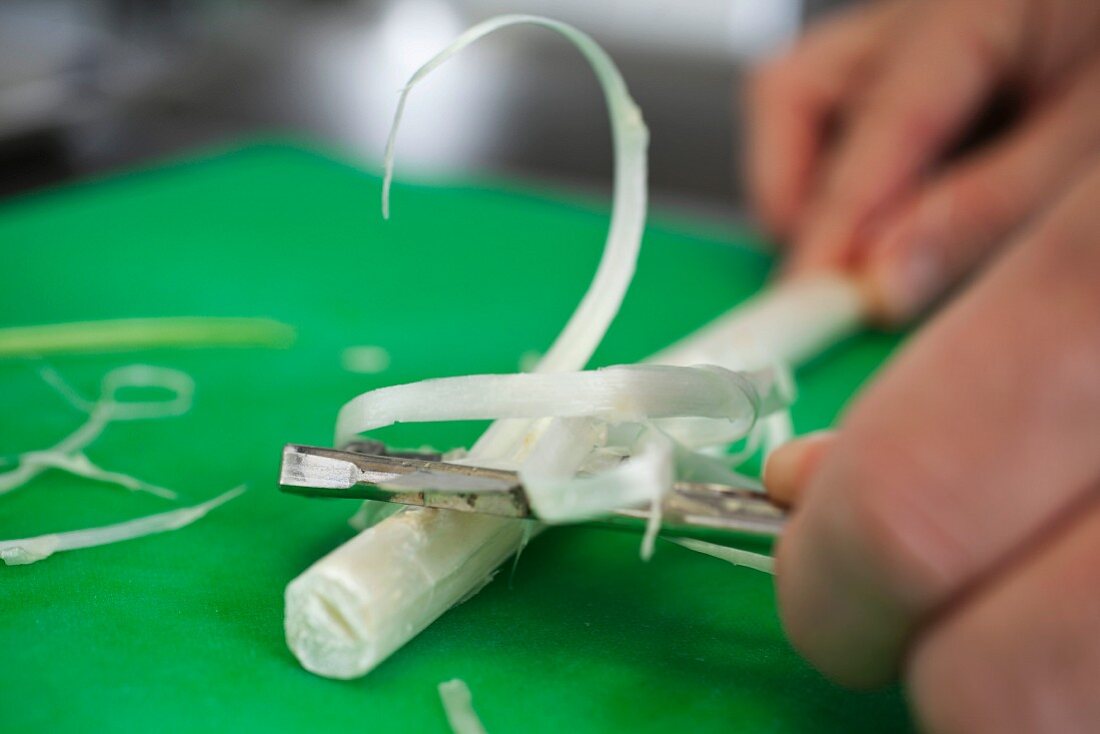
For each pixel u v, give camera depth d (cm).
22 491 32
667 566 30
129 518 31
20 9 74
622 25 98
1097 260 21
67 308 43
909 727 26
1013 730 21
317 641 26
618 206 29
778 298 44
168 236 51
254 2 95
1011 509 21
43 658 26
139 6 83
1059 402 21
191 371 39
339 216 55
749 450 31
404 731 25
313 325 43
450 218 56
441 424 36
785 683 27
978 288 23
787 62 60
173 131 69
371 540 26
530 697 26
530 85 85
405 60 88
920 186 53
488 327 44
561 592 29
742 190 71
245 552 30
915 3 57
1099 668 21
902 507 22
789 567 24
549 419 28
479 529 27
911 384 22
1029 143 48
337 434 27
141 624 27
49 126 62
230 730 25
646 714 26
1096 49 52
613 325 46
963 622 22
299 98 78
